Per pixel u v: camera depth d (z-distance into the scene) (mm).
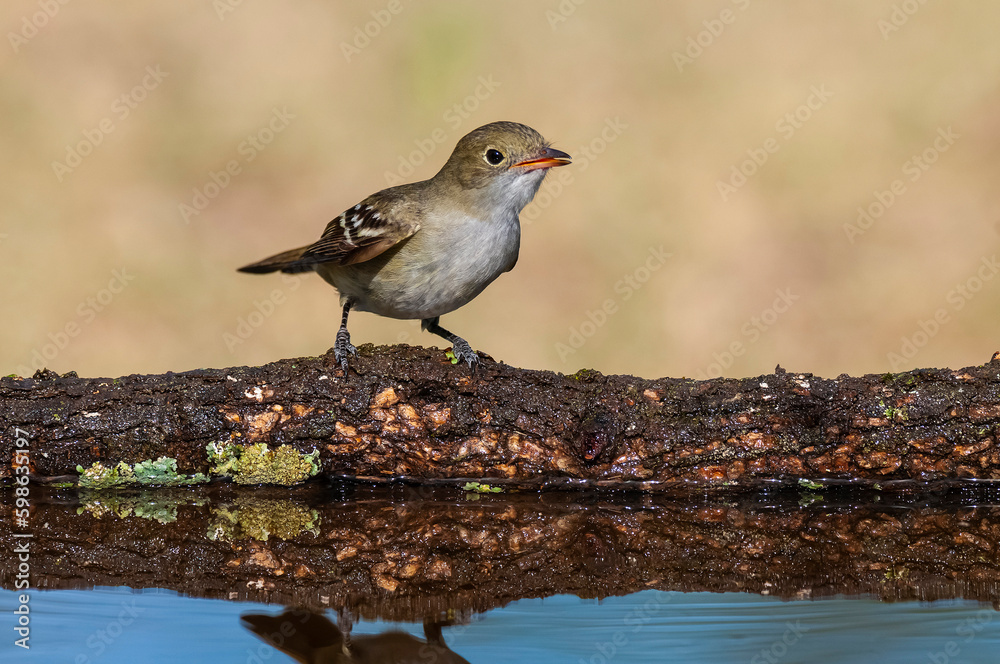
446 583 7586
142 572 7699
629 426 9461
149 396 9422
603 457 9477
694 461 9477
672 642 6457
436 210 10875
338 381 9484
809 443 9352
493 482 9688
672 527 8820
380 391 9445
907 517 9047
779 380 9523
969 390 9266
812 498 9570
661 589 7453
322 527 8742
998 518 9000
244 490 9664
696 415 9453
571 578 7652
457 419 9430
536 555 8156
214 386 9469
